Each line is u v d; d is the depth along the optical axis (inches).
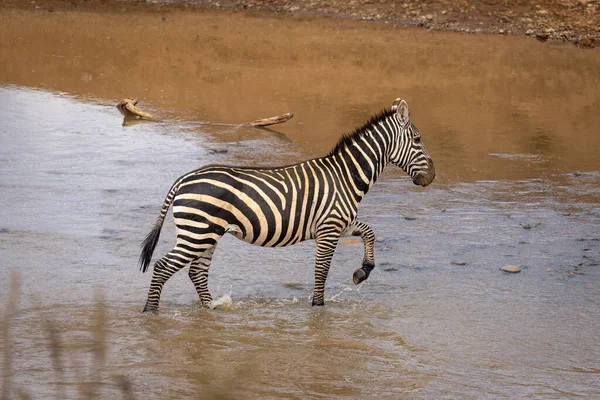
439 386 311.6
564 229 533.3
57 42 1167.6
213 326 367.6
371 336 363.3
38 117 762.2
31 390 285.6
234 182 383.9
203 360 326.6
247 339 353.4
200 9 1556.3
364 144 416.5
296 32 1334.9
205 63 1069.8
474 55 1197.7
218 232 381.4
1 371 301.9
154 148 684.7
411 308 400.5
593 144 759.7
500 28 1413.6
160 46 1172.5
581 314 397.7
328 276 444.8
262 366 323.6
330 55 1154.7
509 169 670.5
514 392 308.7
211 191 378.9
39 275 414.6
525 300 415.2
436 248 491.8
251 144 709.9
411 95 933.2
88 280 414.3
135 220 513.0
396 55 1172.5
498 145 742.5
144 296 402.0
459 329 374.6
